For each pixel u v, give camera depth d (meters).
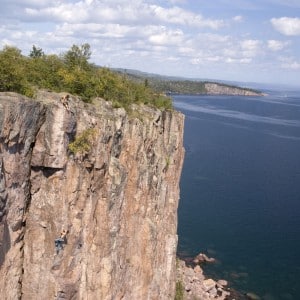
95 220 40.84
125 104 49.25
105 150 39.88
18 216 33.66
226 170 154.12
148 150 51.69
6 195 30.91
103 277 41.84
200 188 131.88
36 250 35.81
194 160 166.00
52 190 35.53
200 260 89.00
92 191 39.34
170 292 61.88
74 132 36.25
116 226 42.59
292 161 172.50
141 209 49.12
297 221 109.00
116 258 43.56
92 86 43.78
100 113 40.91
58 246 35.97
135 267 49.38
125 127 44.78
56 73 41.72
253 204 119.94
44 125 34.09
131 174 46.56
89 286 40.75
